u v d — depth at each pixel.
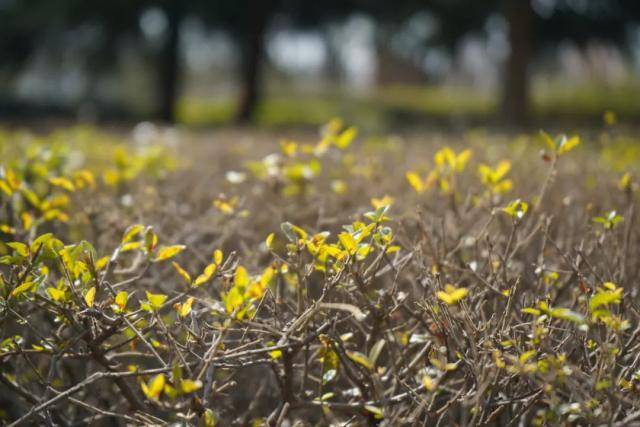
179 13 29.55
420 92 40.97
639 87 31.52
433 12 27.70
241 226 3.24
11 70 30.72
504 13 23.27
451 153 3.01
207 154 5.64
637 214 3.27
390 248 2.14
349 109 33.22
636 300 2.56
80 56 30.50
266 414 2.64
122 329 2.26
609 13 26.53
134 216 3.26
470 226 3.27
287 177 3.57
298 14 31.27
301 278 2.15
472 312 2.23
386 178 4.05
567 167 4.34
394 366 1.97
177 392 1.69
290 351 2.05
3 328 2.24
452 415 2.19
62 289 2.04
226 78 50.09
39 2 27.55
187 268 2.96
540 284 2.36
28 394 2.18
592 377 1.93
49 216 2.90
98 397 2.51
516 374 1.95
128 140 7.04
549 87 34.53
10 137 5.72
